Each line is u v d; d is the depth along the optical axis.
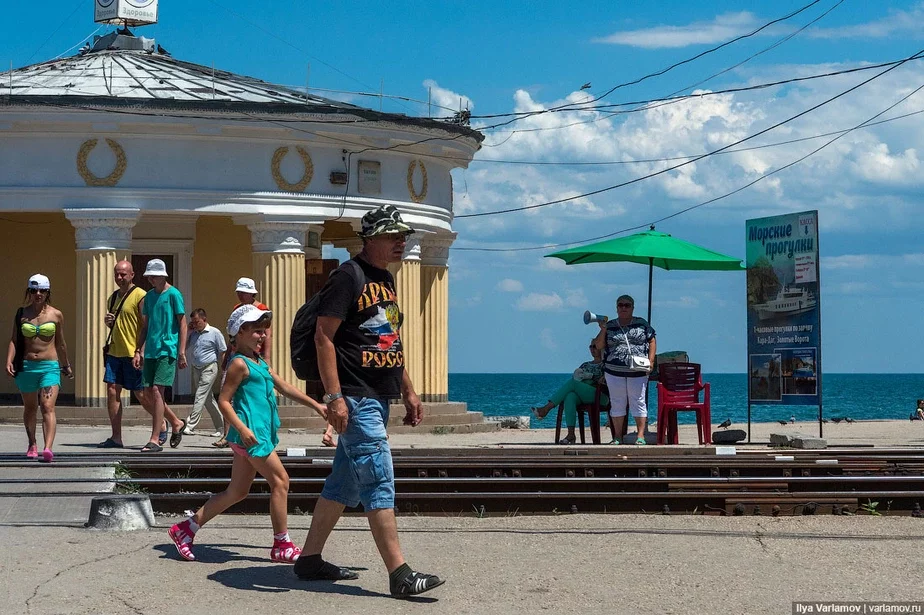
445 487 11.81
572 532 9.88
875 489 11.84
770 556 8.79
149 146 20.98
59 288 23.75
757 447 16.72
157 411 14.69
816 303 17.64
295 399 8.37
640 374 16.34
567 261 18.88
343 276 7.40
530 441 19.61
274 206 21.50
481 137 25.02
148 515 9.46
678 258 17.19
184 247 23.64
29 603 6.97
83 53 26.27
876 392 135.25
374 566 8.27
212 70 25.19
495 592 7.52
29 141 20.84
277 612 6.94
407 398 7.84
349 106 23.00
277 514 8.28
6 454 14.00
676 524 10.57
